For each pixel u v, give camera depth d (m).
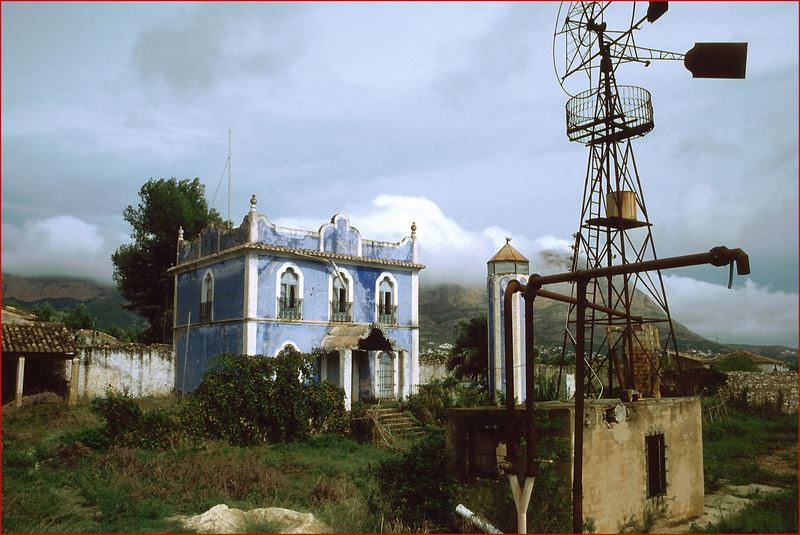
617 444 10.88
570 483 9.86
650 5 15.05
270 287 26.22
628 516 10.84
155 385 30.17
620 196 16.11
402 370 29.31
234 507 11.95
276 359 21.78
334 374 27.30
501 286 26.20
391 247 30.61
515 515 10.13
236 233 27.05
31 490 12.38
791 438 22.42
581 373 9.09
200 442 18.44
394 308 30.19
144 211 38.59
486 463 11.05
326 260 27.92
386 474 11.62
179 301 31.44
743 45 10.06
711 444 20.72
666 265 7.53
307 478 14.97
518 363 25.66
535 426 10.38
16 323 28.27
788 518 11.45
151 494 12.67
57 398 25.41
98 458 15.52
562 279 8.58
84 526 10.45
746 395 30.94
